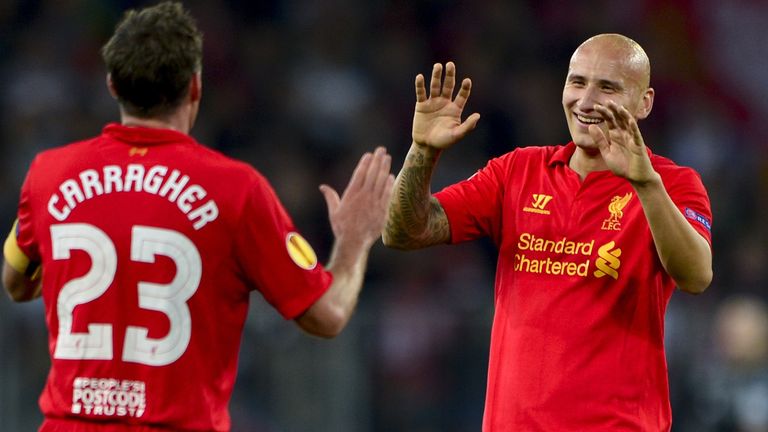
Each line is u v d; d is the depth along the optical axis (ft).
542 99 154.81
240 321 47.62
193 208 46.39
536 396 49.62
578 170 51.75
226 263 46.73
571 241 50.21
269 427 112.16
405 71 157.38
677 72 167.84
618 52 50.26
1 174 137.08
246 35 156.46
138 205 46.42
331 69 155.12
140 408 45.75
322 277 48.44
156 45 47.09
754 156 163.12
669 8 170.40
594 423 49.06
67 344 46.50
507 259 51.62
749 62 172.76
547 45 161.38
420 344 117.08
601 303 49.62
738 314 108.37
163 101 47.65
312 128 148.36
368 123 151.02
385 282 125.08
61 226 46.91
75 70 148.46
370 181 51.01
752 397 105.91
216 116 147.02
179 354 45.93
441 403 116.16
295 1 160.76
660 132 162.30
